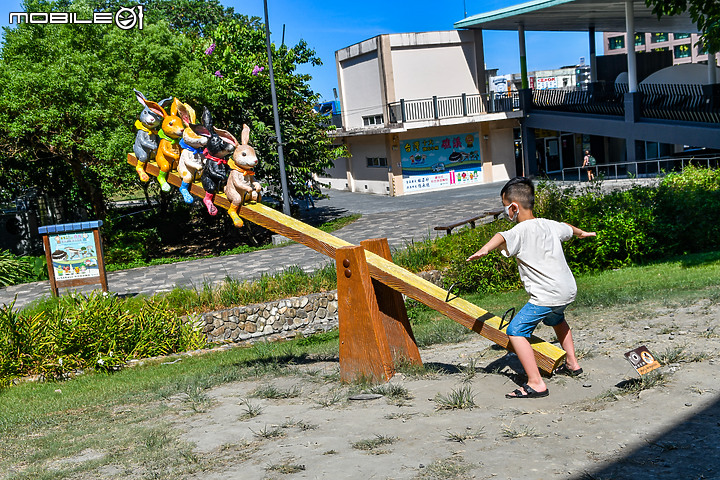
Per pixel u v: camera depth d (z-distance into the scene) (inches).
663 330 230.2
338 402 199.8
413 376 214.2
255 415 199.8
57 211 1044.5
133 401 269.4
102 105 767.7
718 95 1006.4
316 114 1044.5
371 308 215.9
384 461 135.5
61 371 374.3
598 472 117.9
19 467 180.1
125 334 409.1
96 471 161.6
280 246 852.6
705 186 589.9
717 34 432.1
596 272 499.5
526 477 118.9
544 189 566.9
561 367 193.3
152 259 888.3
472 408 171.2
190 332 447.8
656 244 514.3
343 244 221.5
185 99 830.5
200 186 239.0
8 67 760.3
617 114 1169.4
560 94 1311.5
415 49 1357.0
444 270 520.4
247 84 970.7
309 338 452.1
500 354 234.4
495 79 1681.8
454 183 1406.3
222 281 602.2
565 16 1234.6
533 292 169.6
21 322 388.2
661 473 114.7
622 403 158.7
